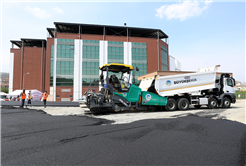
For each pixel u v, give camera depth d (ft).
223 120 24.81
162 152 12.80
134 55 159.53
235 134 17.70
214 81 43.09
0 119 27.61
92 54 151.64
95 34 165.17
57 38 147.74
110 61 153.79
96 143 14.97
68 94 146.41
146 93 38.14
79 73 148.77
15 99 130.31
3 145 14.61
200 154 12.46
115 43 156.25
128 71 37.22
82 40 150.92
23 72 167.53
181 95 41.83
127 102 36.01
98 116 30.73
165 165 10.66
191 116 28.45
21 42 180.04
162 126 21.17
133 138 16.39
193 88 41.68
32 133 18.48
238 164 10.94
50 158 11.82
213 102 43.45
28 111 39.24
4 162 11.23
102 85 37.32
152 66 161.99
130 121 24.98
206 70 46.55
